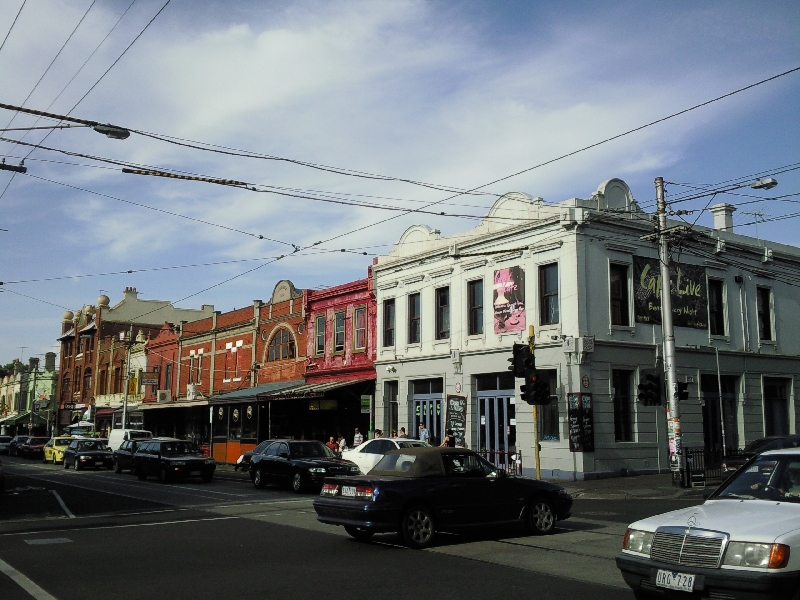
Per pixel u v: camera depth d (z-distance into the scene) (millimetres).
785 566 6156
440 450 12500
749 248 29906
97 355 68125
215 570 9797
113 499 20172
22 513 16797
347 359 34719
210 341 47656
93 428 56781
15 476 32094
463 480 12211
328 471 21672
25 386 89125
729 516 6934
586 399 23859
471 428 27750
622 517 15297
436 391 29891
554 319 25141
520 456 24891
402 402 31141
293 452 23234
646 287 26156
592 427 23812
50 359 86812
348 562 10359
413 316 31516
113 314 69438
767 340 30281
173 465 27000
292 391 33312
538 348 25312
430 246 30719
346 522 11734
